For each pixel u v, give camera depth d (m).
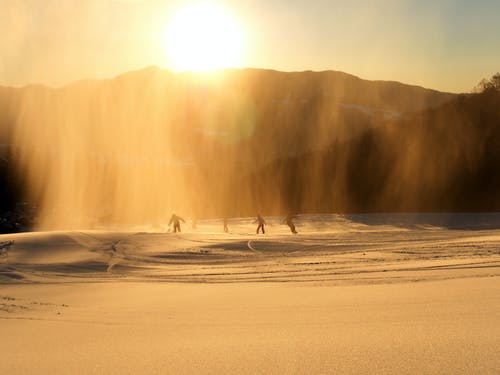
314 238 33.72
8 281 20.78
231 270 22.03
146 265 24.91
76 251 28.19
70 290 17.69
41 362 6.86
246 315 10.69
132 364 6.42
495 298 10.23
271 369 5.81
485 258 19.67
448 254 22.38
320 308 10.84
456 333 7.06
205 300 13.65
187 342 7.90
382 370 5.48
